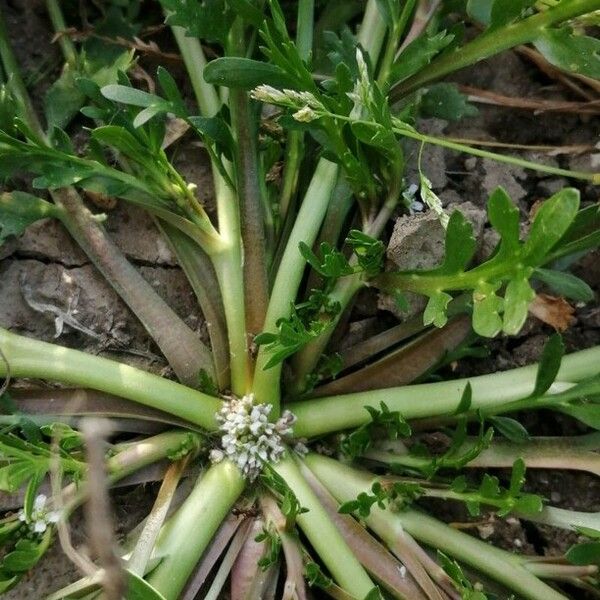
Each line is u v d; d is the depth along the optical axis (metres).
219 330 0.10
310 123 0.09
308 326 0.10
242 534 0.10
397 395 0.10
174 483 0.10
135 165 0.10
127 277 0.10
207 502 0.09
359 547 0.10
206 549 0.10
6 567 0.09
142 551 0.09
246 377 0.10
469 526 0.10
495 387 0.10
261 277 0.10
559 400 0.09
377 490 0.09
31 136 0.09
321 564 0.10
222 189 0.10
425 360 0.10
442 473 0.10
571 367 0.10
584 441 0.10
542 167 0.10
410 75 0.10
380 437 0.10
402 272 0.09
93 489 0.07
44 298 0.10
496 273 0.08
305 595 0.09
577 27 0.10
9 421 0.09
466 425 0.10
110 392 0.10
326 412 0.10
